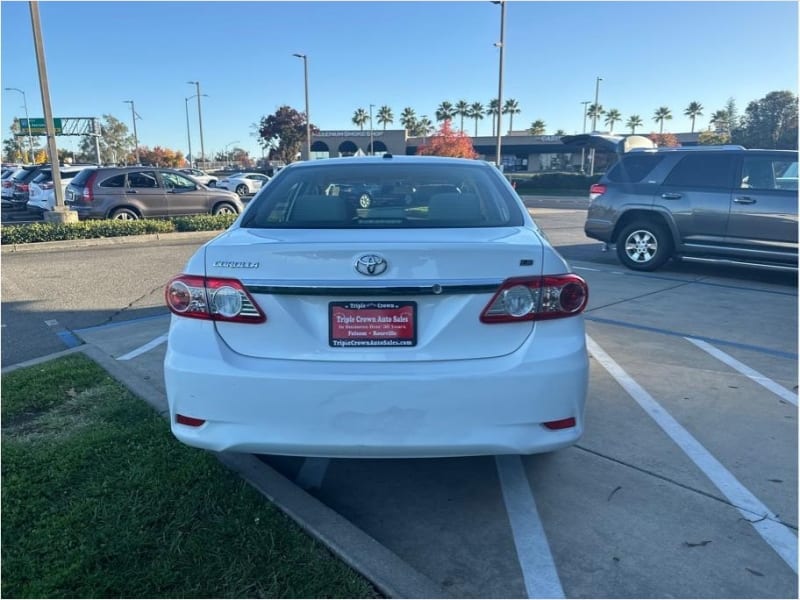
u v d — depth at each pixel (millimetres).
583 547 2740
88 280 8867
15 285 8492
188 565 2521
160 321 6523
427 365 2588
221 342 2654
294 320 2594
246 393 2582
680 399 4320
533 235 2914
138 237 13031
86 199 14367
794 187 8117
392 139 61406
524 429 2621
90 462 3312
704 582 2512
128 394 4289
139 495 3002
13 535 2711
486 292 2586
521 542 2783
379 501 3143
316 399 2557
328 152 62312
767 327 6168
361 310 2564
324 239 2709
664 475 3320
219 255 2643
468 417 2574
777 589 2469
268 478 3168
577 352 2678
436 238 2732
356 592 2402
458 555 2707
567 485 3236
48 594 2365
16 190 19594
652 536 2807
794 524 2885
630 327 6152
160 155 79750
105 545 2627
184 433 2703
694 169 8836
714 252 8664
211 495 3000
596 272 9328
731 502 3064
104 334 5992
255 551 2602
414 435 2574
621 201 9438
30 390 4340
